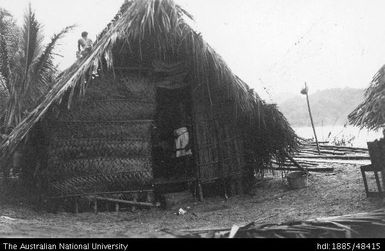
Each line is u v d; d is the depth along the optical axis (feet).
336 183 36.37
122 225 27.32
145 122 33.81
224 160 37.09
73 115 32.01
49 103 29.86
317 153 59.31
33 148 36.86
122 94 33.45
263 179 42.45
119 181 32.96
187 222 28.27
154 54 34.86
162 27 33.47
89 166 32.22
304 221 21.66
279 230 20.35
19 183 39.34
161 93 44.73
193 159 37.32
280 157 39.06
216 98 36.78
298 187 36.60
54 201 31.73
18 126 33.94
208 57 33.37
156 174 43.96
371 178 36.19
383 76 29.53
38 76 50.98
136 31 32.45
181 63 35.99
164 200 34.45
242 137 38.40
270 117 36.81
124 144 33.17
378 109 28.22
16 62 52.31
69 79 31.19
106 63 33.14
